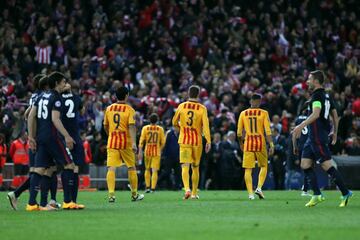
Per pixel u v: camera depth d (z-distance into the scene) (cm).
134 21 11481
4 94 9156
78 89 9344
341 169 9162
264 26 12088
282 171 9094
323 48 12256
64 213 4303
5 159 8531
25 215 4159
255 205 5044
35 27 10581
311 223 3581
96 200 5969
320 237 3002
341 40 12650
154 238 3002
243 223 3603
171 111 9575
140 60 10575
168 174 8831
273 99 9938
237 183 9325
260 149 6100
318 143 4666
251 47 11688
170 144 8769
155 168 7788
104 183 9219
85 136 8988
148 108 9275
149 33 11181
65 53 10406
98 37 10831
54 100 4488
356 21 12975
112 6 11575
